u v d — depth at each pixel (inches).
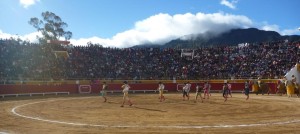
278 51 2332.7
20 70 1878.7
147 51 2524.6
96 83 1903.3
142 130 557.9
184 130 557.9
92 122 653.3
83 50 2346.2
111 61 2308.1
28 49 2119.8
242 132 538.9
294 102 1153.4
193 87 2032.5
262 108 938.1
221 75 2186.3
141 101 1213.1
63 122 653.3
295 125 613.9
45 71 1964.8
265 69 2134.6
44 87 1672.0
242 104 1074.7
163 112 840.9
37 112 833.5
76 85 1818.4
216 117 736.3
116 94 1740.9
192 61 2423.7
